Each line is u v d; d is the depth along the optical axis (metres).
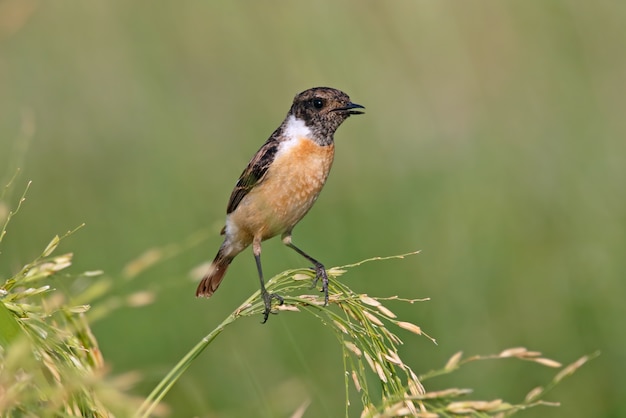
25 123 10.59
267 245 11.88
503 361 10.83
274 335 10.63
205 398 9.56
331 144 9.12
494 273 11.81
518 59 14.25
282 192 8.83
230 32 14.69
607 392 10.47
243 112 14.54
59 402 4.22
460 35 14.46
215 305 11.24
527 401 4.73
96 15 15.26
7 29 9.25
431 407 4.81
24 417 4.15
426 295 11.54
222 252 9.29
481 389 10.56
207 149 14.06
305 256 9.16
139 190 13.44
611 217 12.41
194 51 14.79
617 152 13.25
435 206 12.87
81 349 5.07
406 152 13.93
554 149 13.40
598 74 13.81
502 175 13.27
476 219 12.53
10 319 4.64
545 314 11.23
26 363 4.12
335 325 5.30
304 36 14.36
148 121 14.31
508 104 14.10
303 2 14.45
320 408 9.48
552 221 12.54
